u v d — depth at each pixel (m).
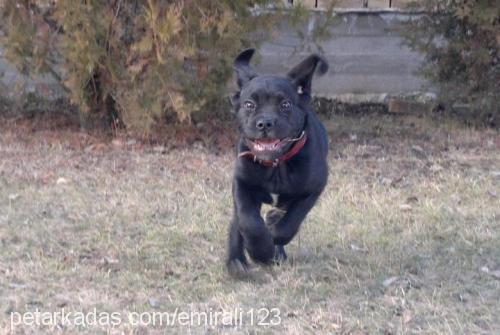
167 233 2.34
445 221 2.49
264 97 1.86
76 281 2.04
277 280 2.06
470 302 1.98
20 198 2.60
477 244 2.33
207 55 3.06
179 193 2.69
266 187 1.93
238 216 1.92
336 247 2.29
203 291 2.01
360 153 3.16
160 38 2.90
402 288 2.03
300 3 3.25
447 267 2.17
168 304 1.94
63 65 3.05
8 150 3.05
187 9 2.93
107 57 3.03
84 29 2.94
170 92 3.01
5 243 2.26
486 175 2.95
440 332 1.82
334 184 2.80
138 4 3.01
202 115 3.28
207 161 3.00
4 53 3.12
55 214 2.47
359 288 2.04
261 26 3.15
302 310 1.92
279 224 1.94
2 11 3.06
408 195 2.72
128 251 2.22
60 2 2.88
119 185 2.74
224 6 2.96
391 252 2.26
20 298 1.94
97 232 2.34
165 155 3.06
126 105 3.08
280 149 1.84
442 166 3.04
